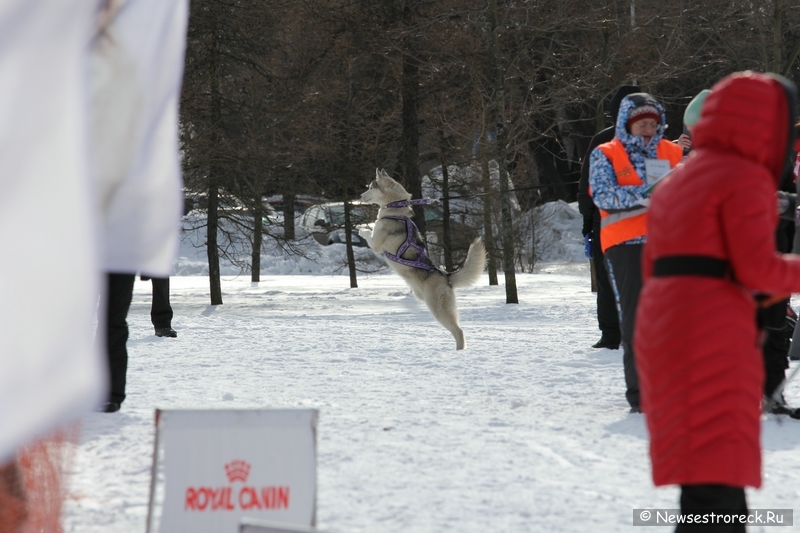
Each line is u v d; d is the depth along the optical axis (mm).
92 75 9102
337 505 13234
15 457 10086
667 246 10539
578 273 108250
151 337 39844
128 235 9242
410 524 12367
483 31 73500
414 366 30125
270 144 76688
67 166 6645
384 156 93875
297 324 48875
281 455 10805
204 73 72688
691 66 93875
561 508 13148
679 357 10109
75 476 14758
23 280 6445
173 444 10703
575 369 29156
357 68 92062
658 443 10250
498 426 19281
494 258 89375
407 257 38469
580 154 126062
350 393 24062
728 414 9875
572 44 80062
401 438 17891
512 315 58531
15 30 6465
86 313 6574
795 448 17188
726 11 72188
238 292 84812
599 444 17469
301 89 79750
